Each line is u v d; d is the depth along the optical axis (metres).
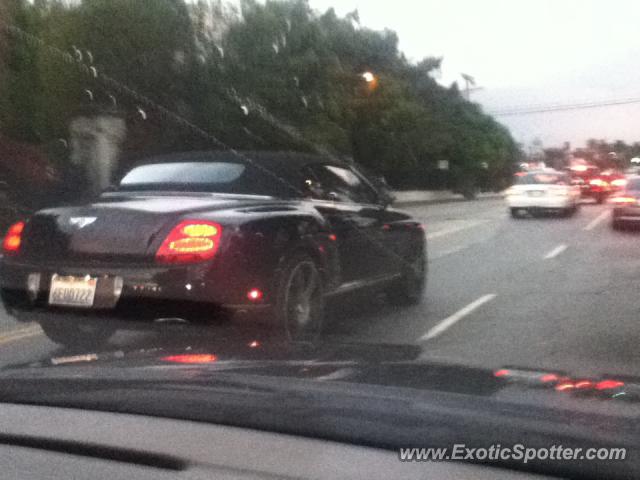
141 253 5.80
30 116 21.78
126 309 5.78
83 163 22.39
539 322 8.22
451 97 39.75
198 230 5.75
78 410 2.72
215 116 25.11
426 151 35.44
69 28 22.16
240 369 3.18
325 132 28.66
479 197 41.44
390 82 32.62
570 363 6.22
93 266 5.88
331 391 2.77
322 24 32.06
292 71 27.92
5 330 7.69
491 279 11.47
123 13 22.78
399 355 3.62
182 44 24.48
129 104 23.33
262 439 2.43
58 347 6.84
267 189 6.91
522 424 2.44
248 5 27.66
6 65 21.05
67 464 2.39
